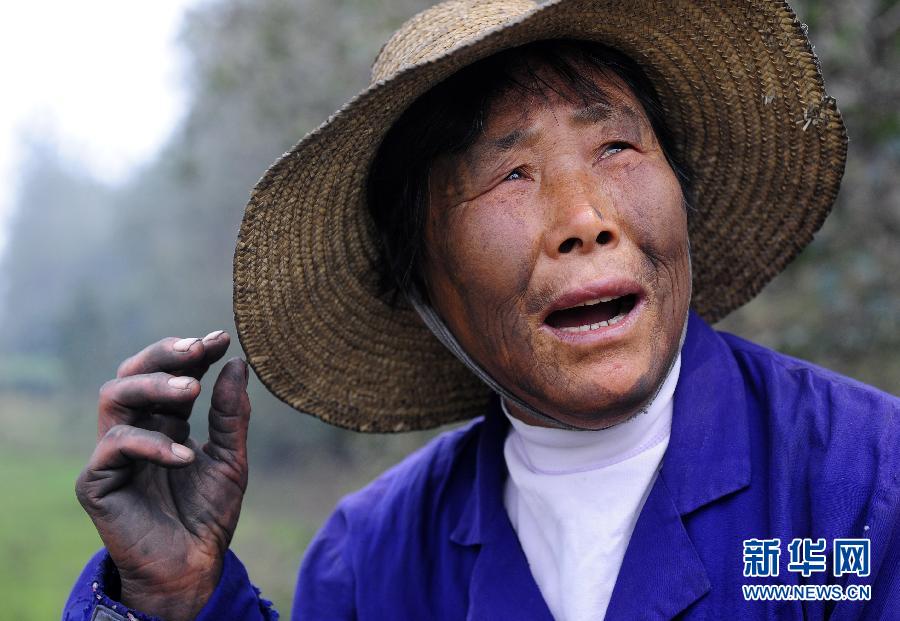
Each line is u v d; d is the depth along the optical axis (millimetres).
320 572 1653
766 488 1283
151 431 1265
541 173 1258
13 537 10727
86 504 1294
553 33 1268
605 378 1222
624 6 1265
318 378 1576
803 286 2947
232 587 1352
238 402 1384
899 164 2785
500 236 1255
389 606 1553
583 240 1211
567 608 1322
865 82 2738
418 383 1671
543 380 1259
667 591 1243
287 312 1480
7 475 15086
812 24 2695
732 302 1665
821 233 2812
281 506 7840
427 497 1604
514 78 1270
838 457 1259
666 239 1263
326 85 4027
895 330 2775
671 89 1452
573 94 1267
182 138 5691
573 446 1378
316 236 1464
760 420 1354
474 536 1470
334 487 7773
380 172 1446
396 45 1463
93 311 17078
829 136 1428
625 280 1216
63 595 8336
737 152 1516
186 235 11695
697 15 1345
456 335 1436
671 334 1276
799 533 1245
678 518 1273
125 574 1305
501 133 1263
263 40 4090
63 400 19172
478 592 1389
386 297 1588
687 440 1323
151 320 13570
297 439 8617
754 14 1343
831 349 2842
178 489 1361
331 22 3984
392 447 4098
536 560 1403
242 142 5012
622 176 1264
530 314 1250
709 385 1363
